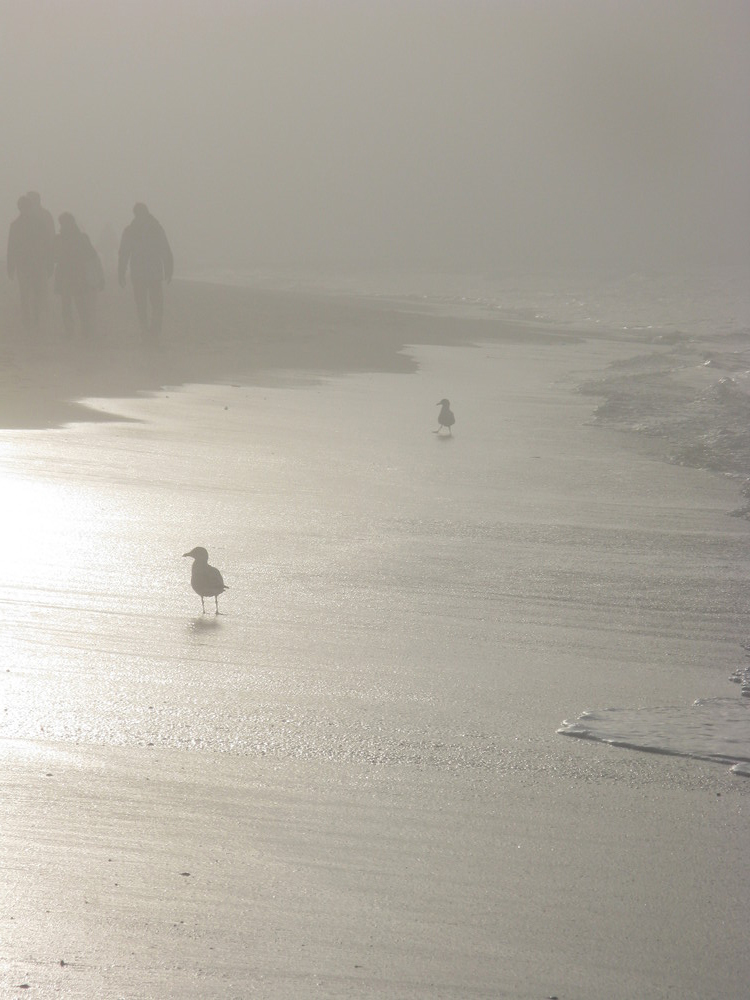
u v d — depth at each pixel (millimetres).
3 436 39250
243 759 15180
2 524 27656
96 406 47094
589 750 15859
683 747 15945
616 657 20219
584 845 12922
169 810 13508
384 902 11539
